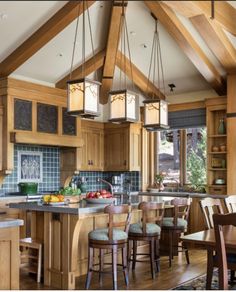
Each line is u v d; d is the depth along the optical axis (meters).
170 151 8.00
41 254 4.64
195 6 4.45
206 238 3.26
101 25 5.99
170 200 5.48
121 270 5.07
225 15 5.00
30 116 6.39
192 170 7.64
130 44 6.54
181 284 4.45
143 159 8.02
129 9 5.52
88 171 8.11
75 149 7.30
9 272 3.17
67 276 4.30
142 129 8.05
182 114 7.62
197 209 6.69
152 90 7.67
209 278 3.54
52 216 4.52
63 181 7.48
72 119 7.11
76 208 4.20
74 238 4.31
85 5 5.16
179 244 6.09
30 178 6.96
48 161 7.33
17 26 5.43
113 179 8.20
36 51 5.88
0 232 3.12
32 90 6.42
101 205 4.57
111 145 8.09
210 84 6.85
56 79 7.11
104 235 4.27
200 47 6.09
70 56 6.54
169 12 5.30
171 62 6.84
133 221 5.61
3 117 6.14
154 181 8.09
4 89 6.13
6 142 6.09
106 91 7.45
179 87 7.59
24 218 6.09
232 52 5.99
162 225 5.39
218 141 7.06
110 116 4.56
